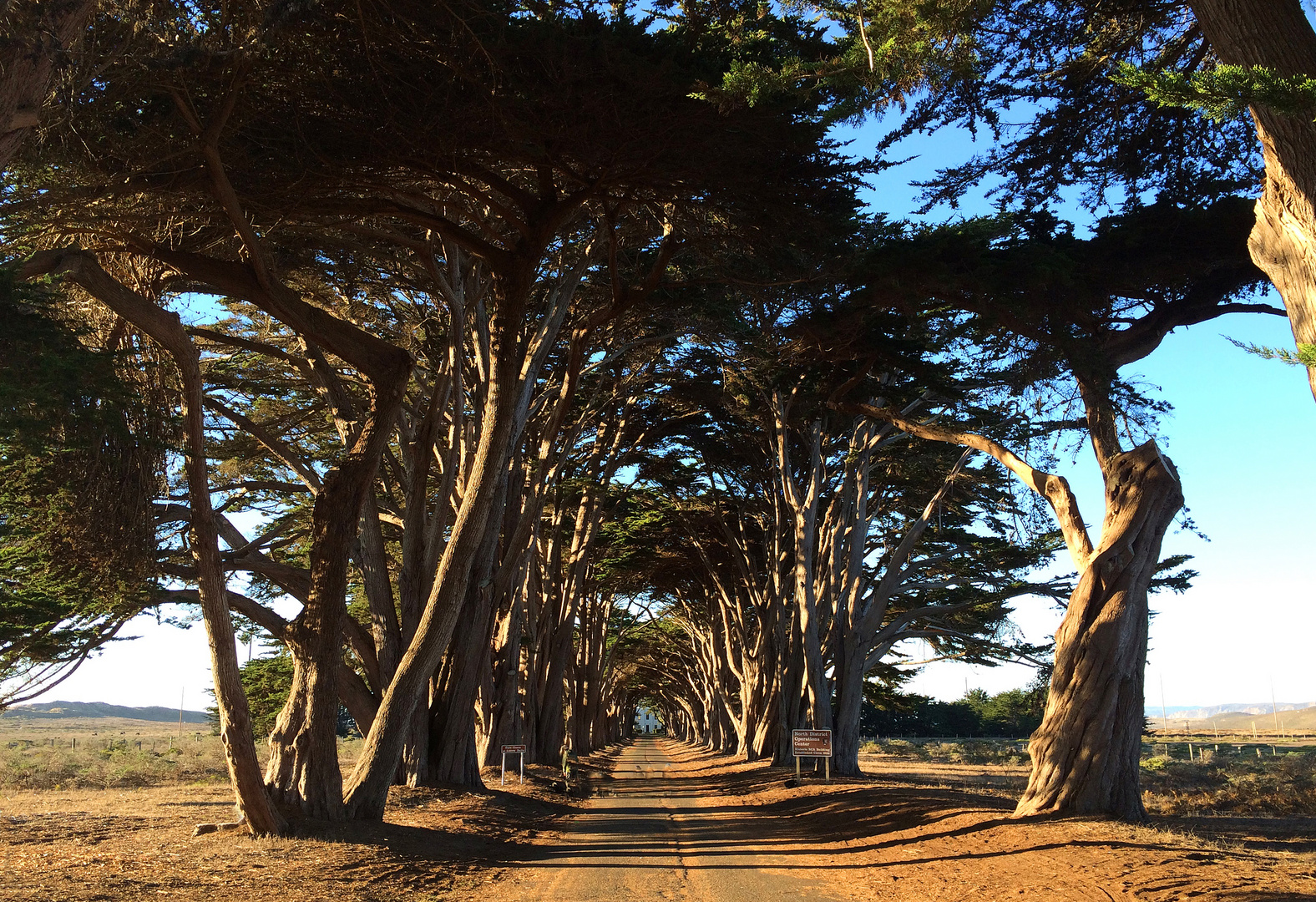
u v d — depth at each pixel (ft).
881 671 135.74
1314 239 21.17
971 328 58.90
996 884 34.88
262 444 70.13
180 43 33.81
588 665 200.34
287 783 47.50
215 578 41.22
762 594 140.26
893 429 94.53
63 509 43.83
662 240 62.75
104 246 43.24
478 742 98.89
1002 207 49.37
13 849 36.35
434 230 51.24
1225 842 41.70
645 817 69.62
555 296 73.26
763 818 67.41
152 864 34.78
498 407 54.03
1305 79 16.58
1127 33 39.91
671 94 38.17
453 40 36.78
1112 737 47.60
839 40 31.96
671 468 118.01
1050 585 94.32
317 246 58.03
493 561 75.31
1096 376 49.42
